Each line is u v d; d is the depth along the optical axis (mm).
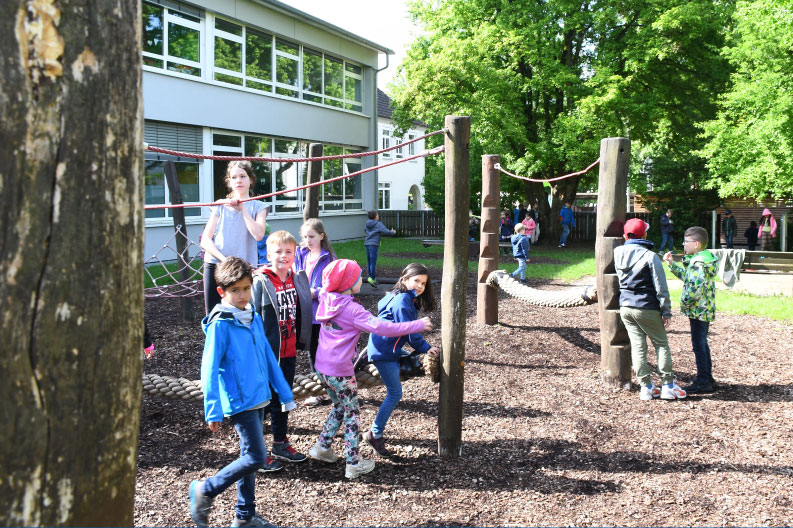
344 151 23734
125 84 1142
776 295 11414
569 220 25312
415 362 4207
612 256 5660
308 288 4258
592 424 4738
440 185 31234
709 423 4746
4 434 1011
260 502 3486
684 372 6238
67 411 1079
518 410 5066
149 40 15078
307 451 4211
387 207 38438
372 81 24953
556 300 6688
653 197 27688
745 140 15102
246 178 4520
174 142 16125
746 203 26938
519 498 3523
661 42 19672
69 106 1046
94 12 1076
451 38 21250
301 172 21359
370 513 3352
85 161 1073
